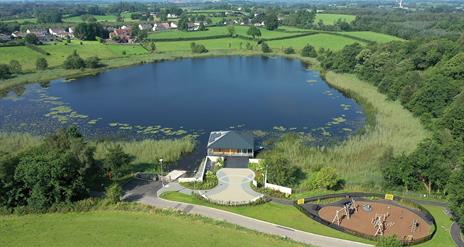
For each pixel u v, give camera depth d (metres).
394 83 154.00
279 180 88.25
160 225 70.69
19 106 151.62
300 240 67.62
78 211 75.50
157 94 170.75
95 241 65.50
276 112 146.62
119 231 68.56
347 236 69.44
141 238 66.38
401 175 85.81
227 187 87.75
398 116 133.00
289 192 84.81
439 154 86.06
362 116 141.88
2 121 134.00
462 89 129.50
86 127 129.38
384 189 87.50
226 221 73.25
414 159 85.62
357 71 196.38
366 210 78.12
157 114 143.50
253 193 85.12
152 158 103.81
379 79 172.88
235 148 103.94
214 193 85.00
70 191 76.62
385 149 104.19
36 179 74.56
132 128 129.00
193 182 89.25
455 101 120.62
